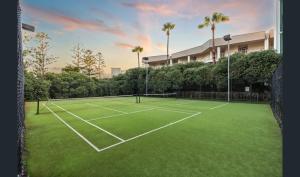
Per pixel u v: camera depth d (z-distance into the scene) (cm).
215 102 1938
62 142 549
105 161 407
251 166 369
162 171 355
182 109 1335
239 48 3197
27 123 845
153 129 703
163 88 2872
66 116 1045
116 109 1366
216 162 391
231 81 2080
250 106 1509
